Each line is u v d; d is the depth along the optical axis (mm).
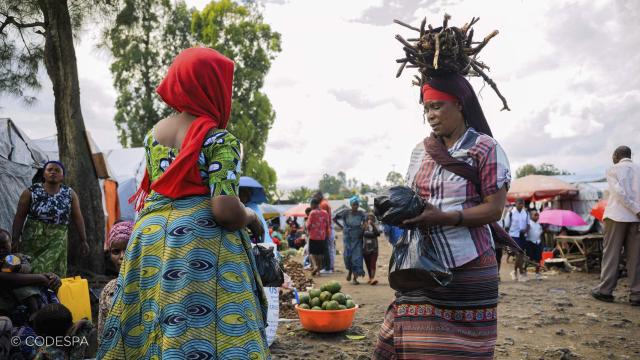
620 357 4715
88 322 3248
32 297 3963
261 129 38500
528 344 5148
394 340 2330
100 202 8336
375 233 11000
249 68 38406
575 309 6992
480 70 2441
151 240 1788
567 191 20141
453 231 2252
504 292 8828
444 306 2242
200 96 1887
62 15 8461
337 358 4797
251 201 4844
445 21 2402
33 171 8594
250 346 1730
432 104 2396
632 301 7305
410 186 2555
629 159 7391
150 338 1693
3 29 9859
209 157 1830
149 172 2016
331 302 5785
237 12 38250
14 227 5113
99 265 8055
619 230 7426
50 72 8484
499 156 2281
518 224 11438
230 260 1819
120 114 36156
